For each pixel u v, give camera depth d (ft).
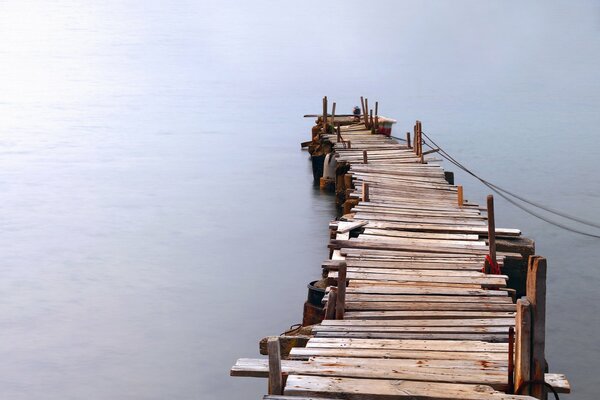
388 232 59.77
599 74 220.84
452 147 135.13
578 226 91.40
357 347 37.32
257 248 84.74
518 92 194.08
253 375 34.35
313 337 39.06
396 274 49.88
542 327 30.86
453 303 44.14
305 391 31.94
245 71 235.20
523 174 116.16
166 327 64.34
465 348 37.01
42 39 308.40
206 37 319.06
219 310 67.67
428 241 57.57
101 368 57.47
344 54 271.28
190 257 81.97
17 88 205.05
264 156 132.16
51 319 66.39
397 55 267.80
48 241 87.92
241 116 169.89
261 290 72.28
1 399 53.42
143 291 72.49
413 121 159.74
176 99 190.70
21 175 118.83
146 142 143.64
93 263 80.53
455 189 76.54
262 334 62.69
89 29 342.44
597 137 142.20
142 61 254.68
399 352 36.58
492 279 48.73
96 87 208.13
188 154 133.80
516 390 31.50
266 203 102.99
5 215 98.22
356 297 45.27
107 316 66.74
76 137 147.33
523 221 93.50
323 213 98.07
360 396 31.73
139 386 54.75
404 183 79.00
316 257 81.61
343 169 92.84
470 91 196.75
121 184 113.50
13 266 79.87
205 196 106.83
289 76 225.97
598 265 77.56
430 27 350.84
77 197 106.63
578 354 57.82
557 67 234.79
